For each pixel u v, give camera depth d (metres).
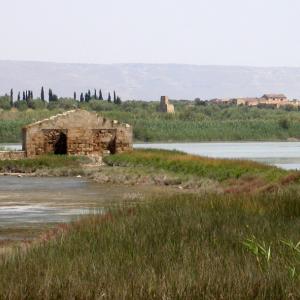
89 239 38.19
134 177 120.75
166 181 114.00
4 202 86.75
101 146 165.00
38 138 162.12
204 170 117.75
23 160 148.38
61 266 30.41
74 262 31.33
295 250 30.56
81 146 163.62
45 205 82.50
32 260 32.34
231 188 87.62
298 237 35.28
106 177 123.56
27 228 61.97
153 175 120.19
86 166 148.00
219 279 26.58
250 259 30.02
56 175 138.38
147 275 27.86
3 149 193.62
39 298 25.94
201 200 50.31
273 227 38.34
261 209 45.47
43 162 148.38
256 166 111.81
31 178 131.62
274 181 84.69
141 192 98.50
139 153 153.75
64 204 83.38
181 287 25.80
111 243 36.25
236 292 25.19
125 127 165.00
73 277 27.95
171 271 28.31
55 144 163.62
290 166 170.50
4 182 121.12
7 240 53.78
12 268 30.80
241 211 44.88
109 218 45.16
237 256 30.94
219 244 34.16
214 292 25.33
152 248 34.28
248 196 50.81
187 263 30.08
